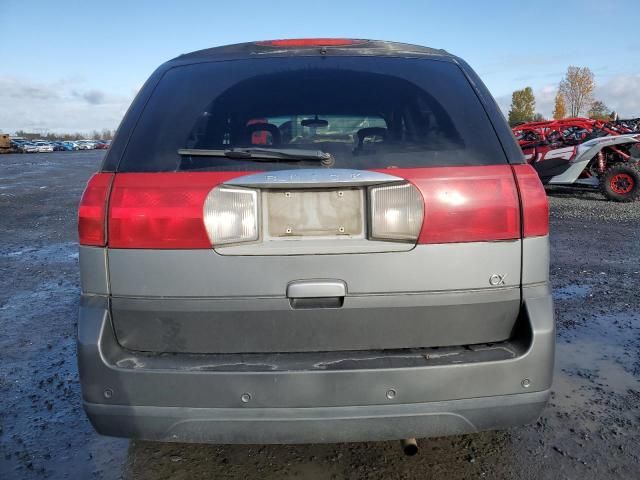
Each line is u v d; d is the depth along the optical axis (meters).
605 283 5.24
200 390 1.90
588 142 10.79
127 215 1.96
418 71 2.33
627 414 2.92
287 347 1.99
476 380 1.92
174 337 1.99
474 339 2.02
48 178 21.31
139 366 1.93
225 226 1.94
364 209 1.98
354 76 2.30
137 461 2.56
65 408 3.10
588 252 6.56
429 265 1.96
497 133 2.11
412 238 1.96
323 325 1.97
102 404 1.94
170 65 2.42
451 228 1.96
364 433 1.92
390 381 1.89
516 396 1.96
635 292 4.95
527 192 2.02
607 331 4.05
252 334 1.98
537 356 1.96
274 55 2.41
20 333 4.26
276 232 1.97
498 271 1.99
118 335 2.01
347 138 2.10
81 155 53.00
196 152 2.00
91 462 2.57
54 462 2.58
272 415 1.90
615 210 9.70
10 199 13.74
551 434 2.74
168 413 1.92
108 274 1.98
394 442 2.67
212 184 1.94
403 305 1.97
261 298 1.95
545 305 2.02
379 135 2.10
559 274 5.59
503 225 1.99
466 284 1.98
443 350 1.99
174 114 2.15
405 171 1.97
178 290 1.95
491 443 2.66
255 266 1.94
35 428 2.89
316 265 1.94
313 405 1.89
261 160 1.98
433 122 2.12
